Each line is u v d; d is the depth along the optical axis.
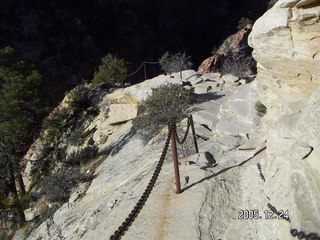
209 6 70.25
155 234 5.80
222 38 67.81
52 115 24.48
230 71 20.62
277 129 5.70
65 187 14.38
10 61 20.91
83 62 51.38
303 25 5.66
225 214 5.98
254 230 5.00
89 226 8.50
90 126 20.48
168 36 65.56
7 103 17.91
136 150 13.20
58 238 9.43
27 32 48.12
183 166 8.20
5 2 48.25
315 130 4.36
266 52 6.41
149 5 63.75
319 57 5.68
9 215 16.81
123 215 7.04
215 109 13.10
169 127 6.83
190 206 6.30
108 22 57.97
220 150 9.28
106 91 23.47
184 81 16.47
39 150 22.33
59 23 51.25
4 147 18.23
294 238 3.74
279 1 6.17
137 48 60.22
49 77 47.53
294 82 6.42
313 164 4.27
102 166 14.77
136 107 16.98
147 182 8.22
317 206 3.80
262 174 5.86
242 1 71.69
